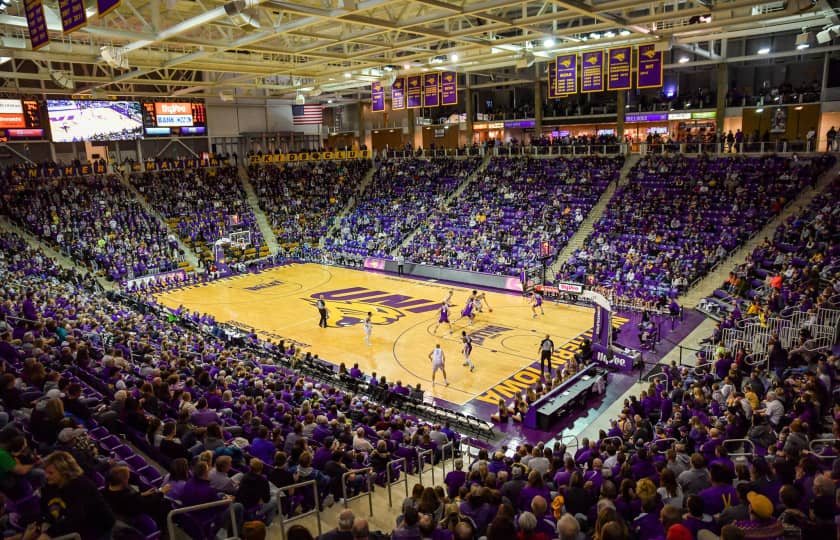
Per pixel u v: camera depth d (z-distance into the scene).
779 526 5.65
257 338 26.27
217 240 46.38
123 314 26.61
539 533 6.06
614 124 49.47
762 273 28.39
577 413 19.39
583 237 38.81
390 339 27.38
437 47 35.03
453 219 45.62
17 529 6.33
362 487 11.18
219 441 9.44
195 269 44.12
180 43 23.95
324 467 10.25
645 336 25.02
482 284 38.16
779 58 41.84
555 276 36.09
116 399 10.90
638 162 42.28
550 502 8.14
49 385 10.52
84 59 29.05
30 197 45.00
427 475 12.98
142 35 22.05
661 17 22.03
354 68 34.47
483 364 23.91
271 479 9.20
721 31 30.33
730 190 36.38
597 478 9.20
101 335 19.23
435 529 6.84
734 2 20.50
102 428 10.34
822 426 11.39
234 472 9.22
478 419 17.89
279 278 42.00
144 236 45.06
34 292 25.95
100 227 44.44
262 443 10.45
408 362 24.34
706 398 14.48
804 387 12.37
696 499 6.14
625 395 20.62
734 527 4.85
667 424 13.12
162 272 41.97
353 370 21.00
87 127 49.31
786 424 11.55
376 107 37.06
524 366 23.59
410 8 26.77
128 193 49.72
